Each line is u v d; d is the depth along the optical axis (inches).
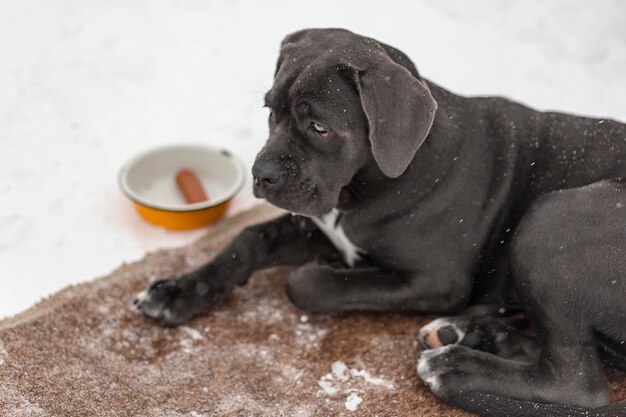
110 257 60.7
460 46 78.8
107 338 53.6
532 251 49.9
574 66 76.7
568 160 53.3
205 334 54.3
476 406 48.9
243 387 51.1
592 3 81.7
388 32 80.0
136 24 79.7
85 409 49.1
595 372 48.6
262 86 74.1
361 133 49.6
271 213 64.2
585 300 48.8
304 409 50.0
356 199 52.6
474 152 53.0
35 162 67.1
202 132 70.8
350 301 53.9
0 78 73.2
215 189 66.0
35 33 77.7
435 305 53.8
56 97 72.3
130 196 62.0
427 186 52.0
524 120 54.7
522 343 51.6
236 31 79.8
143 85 74.3
